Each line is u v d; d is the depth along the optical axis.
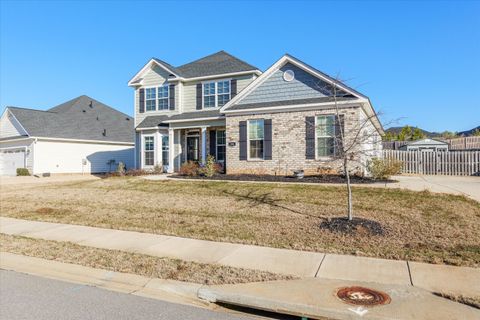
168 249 7.28
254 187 12.89
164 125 21.83
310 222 8.72
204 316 4.52
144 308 4.73
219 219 9.55
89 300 4.98
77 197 13.58
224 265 6.20
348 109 15.21
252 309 4.80
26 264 6.63
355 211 9.44
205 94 21.92
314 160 15.78
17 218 10.90
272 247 7.23
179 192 13.16
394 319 4.15
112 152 31.72
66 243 7.86
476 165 19.77
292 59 16.50
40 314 4.49
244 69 20.88
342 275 5.62
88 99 34.72
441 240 7.19
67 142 28.50
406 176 18.20
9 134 29.47
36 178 24.11
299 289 5.07
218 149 21.20
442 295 4.79
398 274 5.60
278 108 16.44
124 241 7.97
